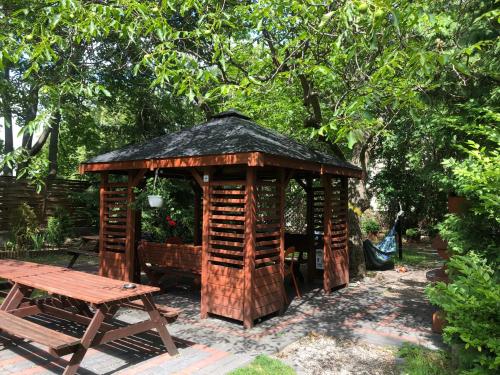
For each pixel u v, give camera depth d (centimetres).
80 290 409
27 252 1116
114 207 780
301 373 402
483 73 472
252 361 427
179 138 691
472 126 419
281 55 701
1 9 539
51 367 402
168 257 709
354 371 407
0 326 386
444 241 520
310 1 436
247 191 552
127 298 407
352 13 337
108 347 457
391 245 1034
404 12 343
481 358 275
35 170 396
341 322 575
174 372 397
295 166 608
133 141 1374
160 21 430
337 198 807
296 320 585
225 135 617
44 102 487
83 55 815
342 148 1133
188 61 494
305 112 991
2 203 1148
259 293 562
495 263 365
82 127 1454
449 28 547
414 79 470
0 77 966
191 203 1323
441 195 1566
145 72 1266
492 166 327
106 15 432
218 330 533
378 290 788
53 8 427
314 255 864
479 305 280
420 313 623
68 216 1292
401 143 1453
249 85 536
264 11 524
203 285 591
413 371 398
